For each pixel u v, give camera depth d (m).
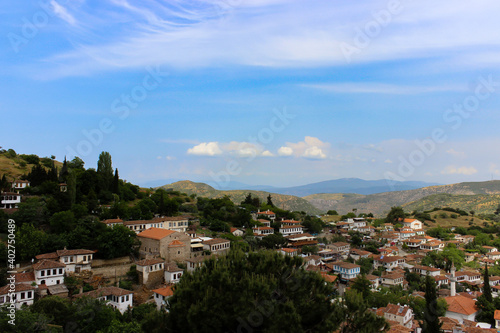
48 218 109.12
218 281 38.41
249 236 145.25
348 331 39.41
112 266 97.38
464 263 157.38
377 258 147.25
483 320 99.12
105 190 154.88
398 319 83.19
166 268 99.31
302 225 187.00
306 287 39.94
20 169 164.38
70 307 66.12
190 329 36.38
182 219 142.12
